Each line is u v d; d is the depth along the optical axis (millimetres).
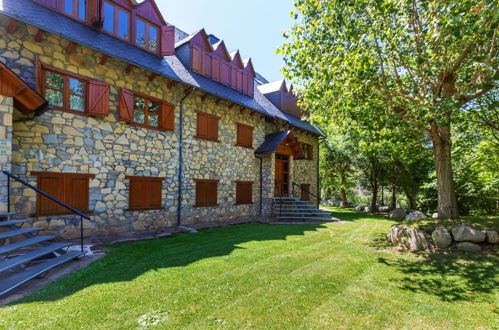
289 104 18219
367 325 3268
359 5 6973
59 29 6984
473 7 5016
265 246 7176
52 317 3115
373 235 9133
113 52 7945
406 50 7090
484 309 3748
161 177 9828
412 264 5770
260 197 14883
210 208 11930
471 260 5848
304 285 4445
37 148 6902
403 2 6355
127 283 4254
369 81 7094
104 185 8211
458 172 16047
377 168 19125
